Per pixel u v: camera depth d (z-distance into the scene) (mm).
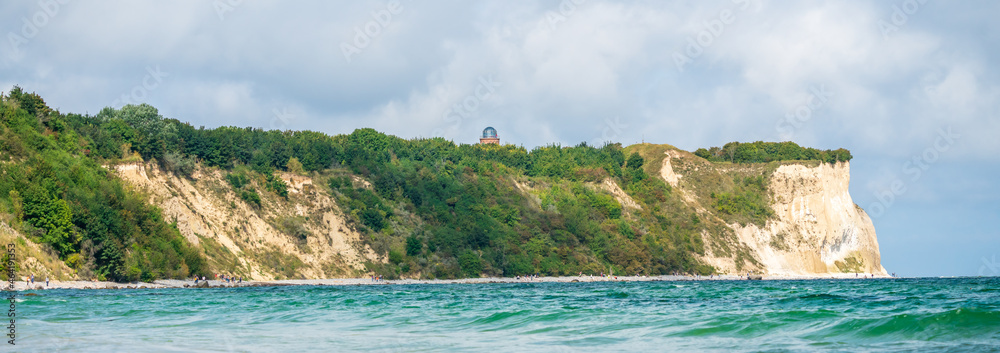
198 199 114125
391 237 130375
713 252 168750
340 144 175125
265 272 110625
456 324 36375
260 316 42125
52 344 27062
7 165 87250
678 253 162500
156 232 97938
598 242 154500
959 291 75500
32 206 81250
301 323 37625
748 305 49969
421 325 36094
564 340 28734
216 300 58719
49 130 104062
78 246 84250
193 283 93250
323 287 94375
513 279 133750
